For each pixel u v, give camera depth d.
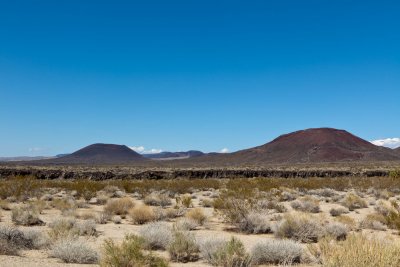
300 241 15.73
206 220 20.47
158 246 13.81
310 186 48.22
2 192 33.72
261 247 11.94
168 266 10.48
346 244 8.40
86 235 16.03
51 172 68.81
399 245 8.31
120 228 18.64
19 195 34.09
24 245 13.06
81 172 69.44
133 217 20.89
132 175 70.94
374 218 21.14
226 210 20.67
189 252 12.43
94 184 44.09
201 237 15.25
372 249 8.02
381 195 37.47
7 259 10.71
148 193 39.75
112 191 41.09
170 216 23.08
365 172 83.00
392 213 20.41
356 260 7.94
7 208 25.78
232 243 11.46
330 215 25.28
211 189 46.34
